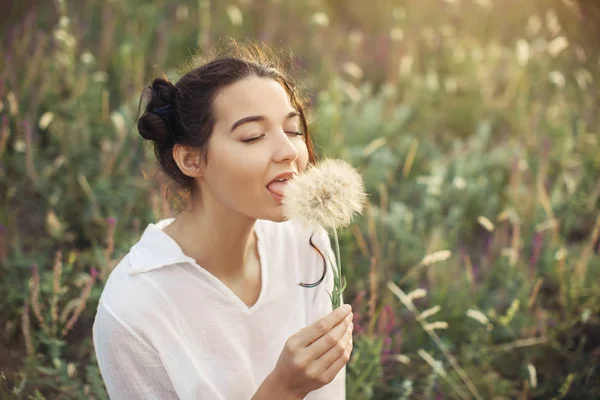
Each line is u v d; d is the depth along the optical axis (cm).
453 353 328
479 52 575
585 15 592
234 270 185
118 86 493
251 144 160
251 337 185
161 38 518
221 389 179
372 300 275
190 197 182
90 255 351
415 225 412
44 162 402
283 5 638
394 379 307
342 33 641
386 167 431
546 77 564
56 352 267
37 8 555
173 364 171
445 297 341
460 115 538
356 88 566
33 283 260
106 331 167
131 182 383
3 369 280
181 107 167
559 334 340
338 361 159
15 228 354
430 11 673
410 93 535
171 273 173
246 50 194
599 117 509
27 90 425
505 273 370
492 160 465
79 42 514
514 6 666
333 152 419
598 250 398
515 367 328
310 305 202
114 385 172
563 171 449
